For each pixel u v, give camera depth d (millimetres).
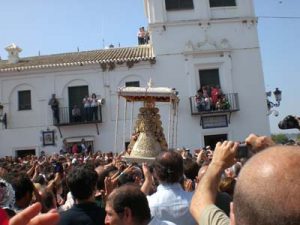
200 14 26078
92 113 24766
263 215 1232
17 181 4527
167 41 25719
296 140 3199
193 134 24750
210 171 2432
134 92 14289
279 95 24531
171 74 25453
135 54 26828
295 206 1196
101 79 25484
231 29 26031
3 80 26062
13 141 25500
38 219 1319
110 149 24844
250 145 2500
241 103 25344
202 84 25562
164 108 24781
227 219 2023
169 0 26172
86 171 4211
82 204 4137
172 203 4184
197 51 25453
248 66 25766
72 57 27859
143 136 13688
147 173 5172
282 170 1263
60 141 25219
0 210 1374
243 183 1319
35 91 25812
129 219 3385
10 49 28422
